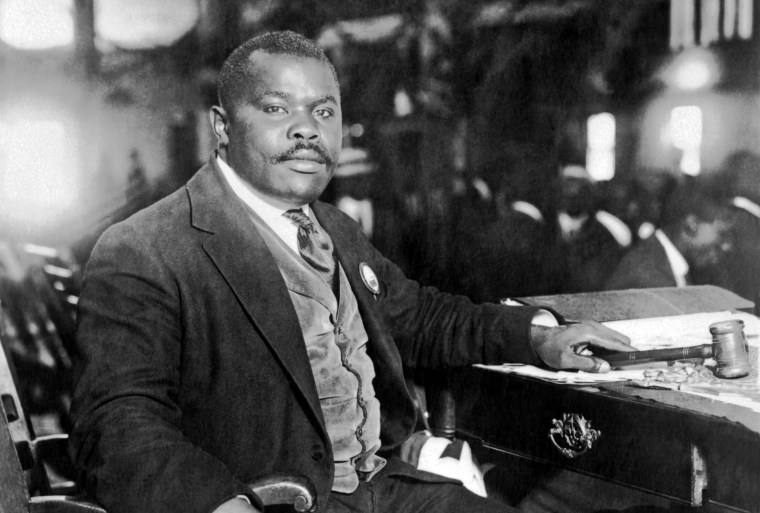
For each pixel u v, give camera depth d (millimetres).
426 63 3139
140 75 2355
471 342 1336
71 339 2207
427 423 1484
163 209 1051
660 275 2707
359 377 1124
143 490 809
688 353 1171
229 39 2541
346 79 2998
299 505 859
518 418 1214
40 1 2160
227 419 997
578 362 1232
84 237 2254
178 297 981
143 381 914
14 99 2135
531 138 3172
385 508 1126
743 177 2793
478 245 2973
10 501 868
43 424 2135
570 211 3020
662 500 1606
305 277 1095
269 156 1073
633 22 3121
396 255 3021
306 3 2771
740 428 878
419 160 3127
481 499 1134
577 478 1683
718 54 2965
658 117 3045
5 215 2133
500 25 3236
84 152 2266
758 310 1723
